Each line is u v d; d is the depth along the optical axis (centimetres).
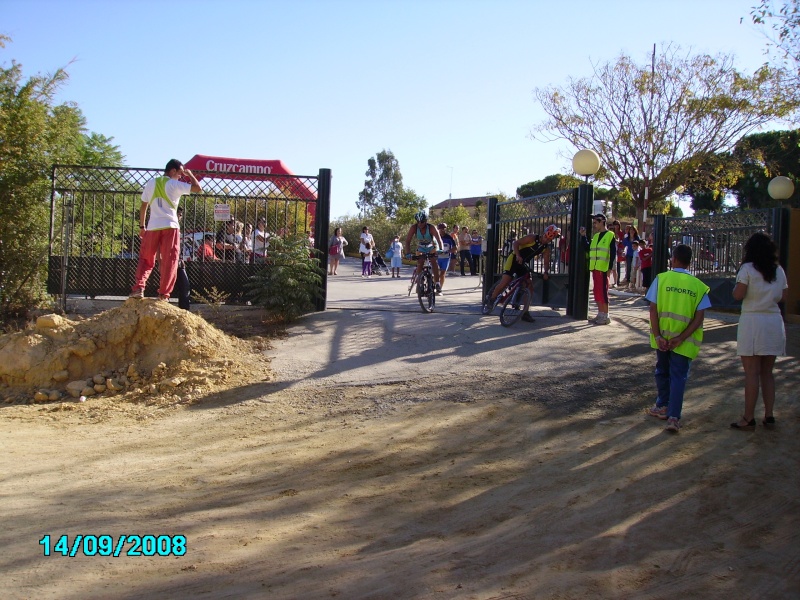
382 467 574
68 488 538
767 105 2345
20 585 375
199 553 417
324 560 409
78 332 908
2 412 776
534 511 482
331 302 1346
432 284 1256
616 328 1120
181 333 905
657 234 1590
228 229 1207
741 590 379
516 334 1064
